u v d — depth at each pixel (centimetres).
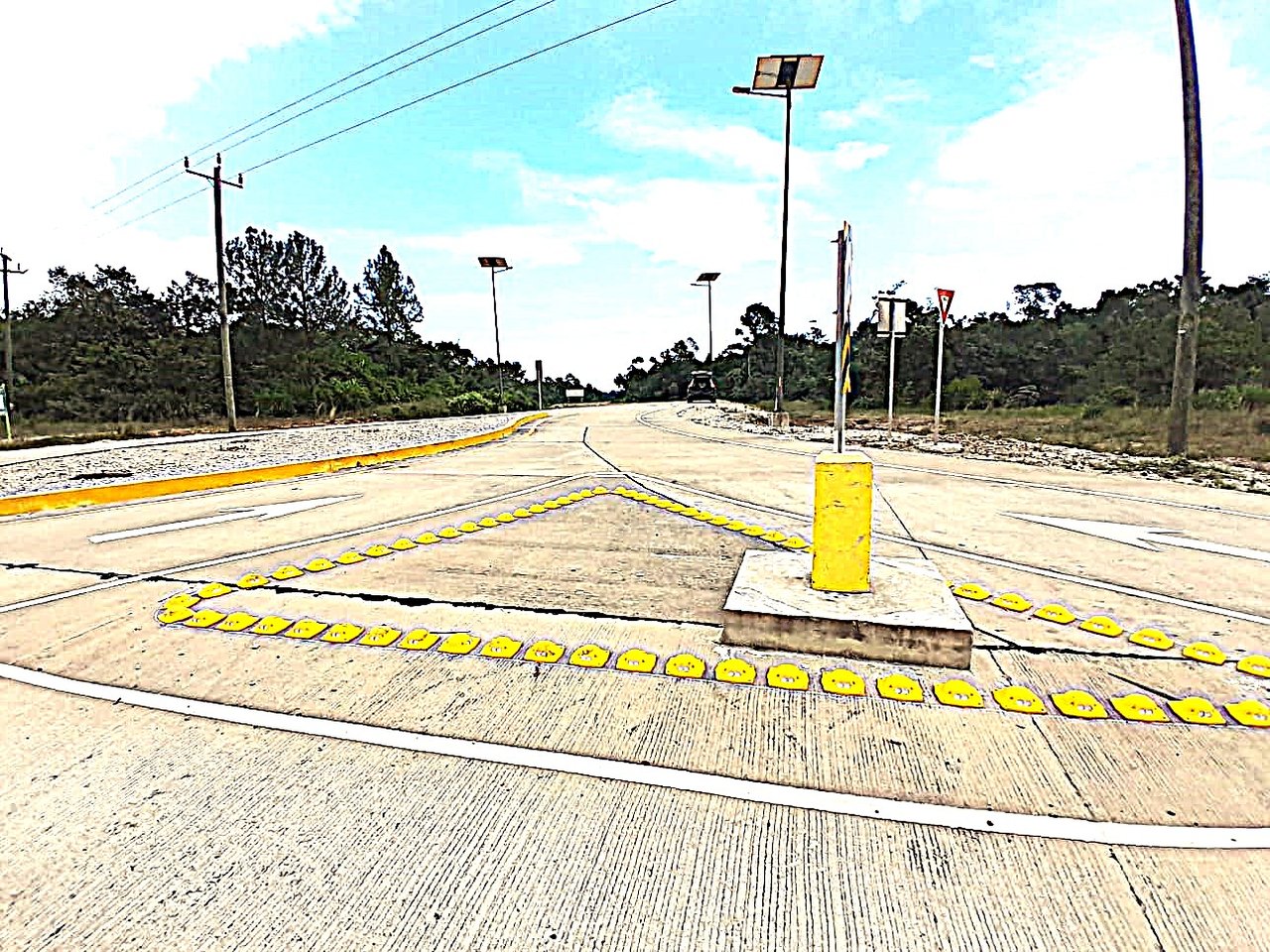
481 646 341
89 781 229
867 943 164
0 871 188
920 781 226
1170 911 172
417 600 412
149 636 359
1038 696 283
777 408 1897
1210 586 429
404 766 238
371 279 4419
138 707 281
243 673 313
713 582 444
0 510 705
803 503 720
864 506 343
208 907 175
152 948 163
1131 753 242
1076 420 1709
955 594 411
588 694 289
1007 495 749
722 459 1132
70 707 282
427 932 168
